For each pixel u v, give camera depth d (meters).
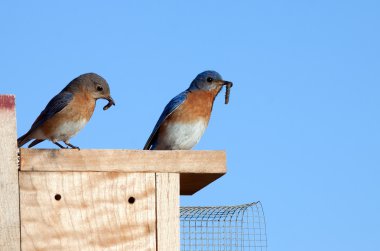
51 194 11.09
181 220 13.46
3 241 10.78
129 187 11.38
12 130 11.06
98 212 11.21
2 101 11.09
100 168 11.30
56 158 11.16
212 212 13.53
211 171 11.63
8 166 10.98
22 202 10.96
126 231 11.26
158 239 11.32
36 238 10.91
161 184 11.48
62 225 11.04
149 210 11.39
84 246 11.07
